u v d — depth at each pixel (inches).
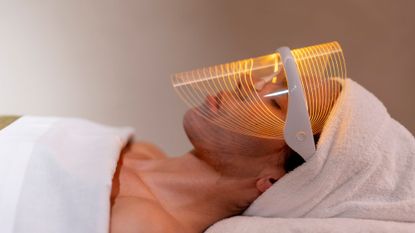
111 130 51.6
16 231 37.2
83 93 73.0
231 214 48.8
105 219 38.4
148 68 73.8
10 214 37.5
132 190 45.2
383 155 43.7
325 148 42.5
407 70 73.5
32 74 71.7
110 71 73.3
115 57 73.2
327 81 44.8
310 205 44.9
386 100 74.4
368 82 74.3
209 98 45.6
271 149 45.7
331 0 73.2
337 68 46.7
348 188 43.8
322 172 43.1
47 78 72.0
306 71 44.6
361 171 43.1
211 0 73.2
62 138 43.5
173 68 74.1
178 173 47.9
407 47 73.1
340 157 42.5
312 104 43.5
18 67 71.4
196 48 74.0
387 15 72.8
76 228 38.3
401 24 72.8
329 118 42.9
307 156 42.8
